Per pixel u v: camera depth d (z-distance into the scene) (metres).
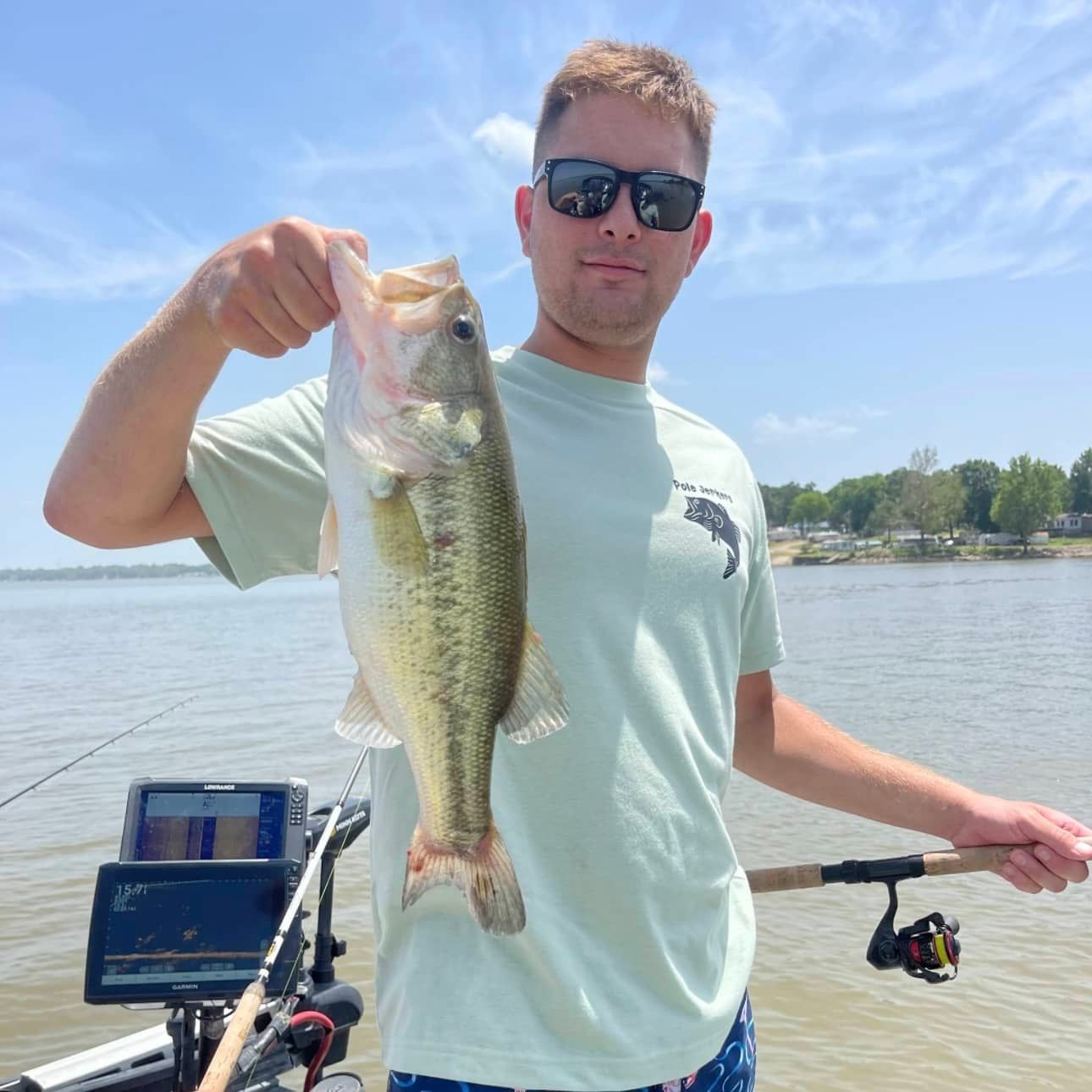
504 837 0.71
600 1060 0.69
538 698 0.68
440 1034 0.67
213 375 0.62
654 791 0.74
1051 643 7.59
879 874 1.03
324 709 4.85
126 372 0.62
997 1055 1.62
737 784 3.33
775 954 2.01
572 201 0.81
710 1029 0.75
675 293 0.85
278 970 0.99
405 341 0.65
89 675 6.89
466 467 0.66
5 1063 1.57
